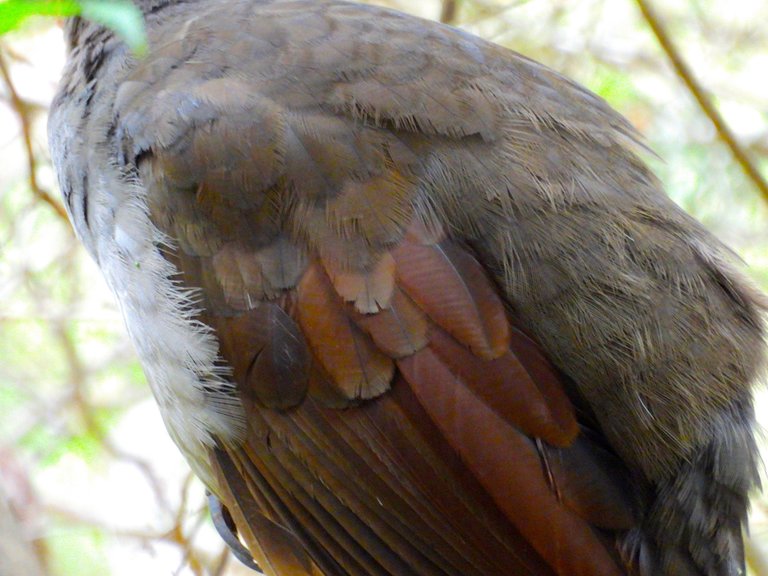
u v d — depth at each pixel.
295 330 7.02
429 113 7.19
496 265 6.93
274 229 7.12
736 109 15.02
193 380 7.34
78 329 13.37
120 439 13.30
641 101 14.02
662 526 6.84
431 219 6.99
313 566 7.44
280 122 7.20
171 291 7.36
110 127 7.86
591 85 14.02
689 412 6.83
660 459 6.85
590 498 6.77
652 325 6.86
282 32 7.71
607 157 7.41
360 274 6.94
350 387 6.88
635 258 6.98
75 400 12.85
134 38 5.27
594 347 6.81
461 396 6.77
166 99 7.57
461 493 6.79
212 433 7.42
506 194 6.99
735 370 7.01
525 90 7.59
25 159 12.45
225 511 8.46
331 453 6.98
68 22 8.88
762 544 12.54
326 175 7.07
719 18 15.24
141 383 13.65
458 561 6.84
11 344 13.43
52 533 11.80
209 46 7.82
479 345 6.80
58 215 11.04
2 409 13.05
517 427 6.77
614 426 6.87
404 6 14.39
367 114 7.19
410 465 6.84
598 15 13.99
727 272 7.29
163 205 7.42
